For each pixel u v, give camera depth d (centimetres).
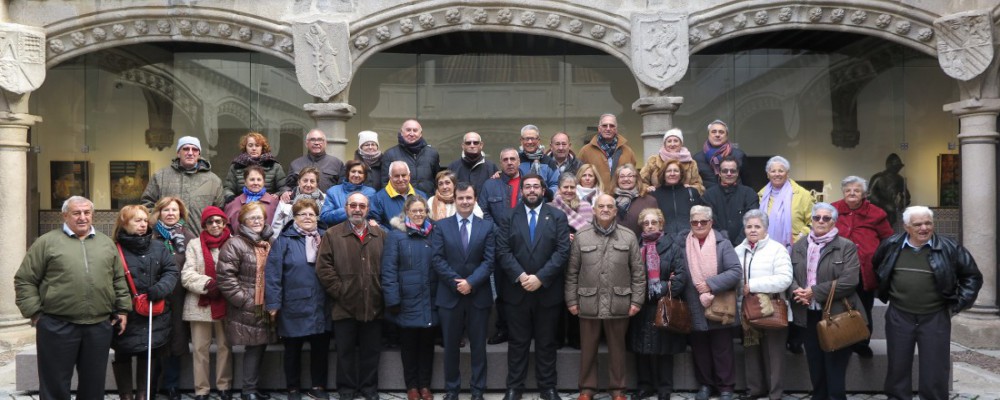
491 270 543
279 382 589
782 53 940
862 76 938
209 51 938
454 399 550
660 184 599
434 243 545
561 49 938
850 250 520
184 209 552
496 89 945
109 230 933
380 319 554
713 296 530
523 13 786
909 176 933
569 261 549
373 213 588
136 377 534
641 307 542
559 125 940
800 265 531
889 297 528
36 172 930
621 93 935
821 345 510
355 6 792
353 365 555
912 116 933
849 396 570
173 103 938
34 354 577
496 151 941
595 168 604
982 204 758
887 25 770
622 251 538
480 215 589
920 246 511
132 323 507
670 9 781
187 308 540
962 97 774
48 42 789
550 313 550
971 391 576
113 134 936
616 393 546
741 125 939
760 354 552
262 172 615
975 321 748
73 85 934
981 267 756
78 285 471
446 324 546
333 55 782
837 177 937
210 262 538
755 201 591
